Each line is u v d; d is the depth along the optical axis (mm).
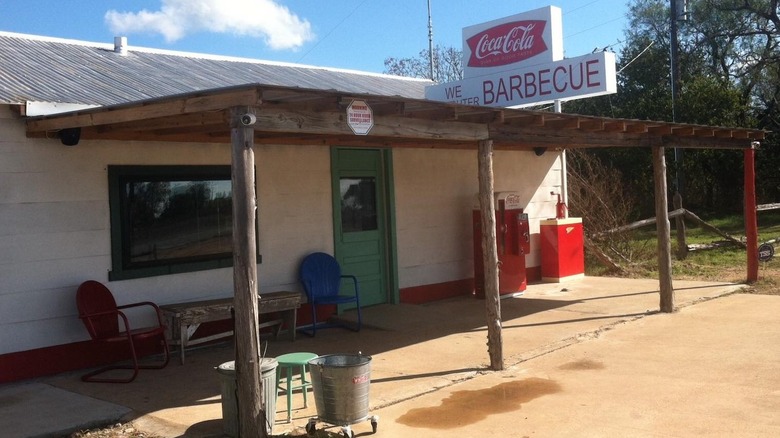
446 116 6094
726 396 5434
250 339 4598
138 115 5348
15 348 6422
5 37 9305
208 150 7793
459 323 8820
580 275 12664
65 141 6555
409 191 10266
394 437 4758
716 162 23609
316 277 8617
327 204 9055
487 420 5078
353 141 8945
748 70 26938
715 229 14742
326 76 12125
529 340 7715
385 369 6637
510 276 10820
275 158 8477
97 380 6375
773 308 9047
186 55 11008
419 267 10383
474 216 10758
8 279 6391
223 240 7945
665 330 7922
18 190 6445
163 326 6773
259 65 11648
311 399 5738
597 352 7031
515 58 11422
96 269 6930
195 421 5176
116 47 10109
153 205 7367
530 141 7316
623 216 14836
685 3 23359
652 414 5078
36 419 5258
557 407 5324
